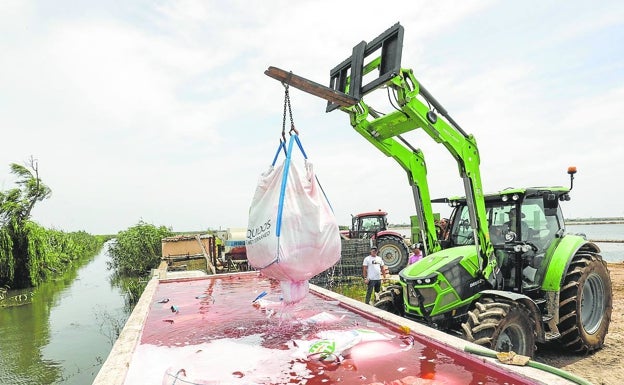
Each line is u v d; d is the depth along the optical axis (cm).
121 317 1077
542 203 527
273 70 351
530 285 488
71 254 3017
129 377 287
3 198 1739
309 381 269
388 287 552
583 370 451
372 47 425
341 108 489
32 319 1098
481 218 458
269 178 381
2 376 672
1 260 1625
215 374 287
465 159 455
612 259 1541
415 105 424
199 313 508
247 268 1420
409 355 316
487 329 372
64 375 674
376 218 1431
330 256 372
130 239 2023
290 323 430
